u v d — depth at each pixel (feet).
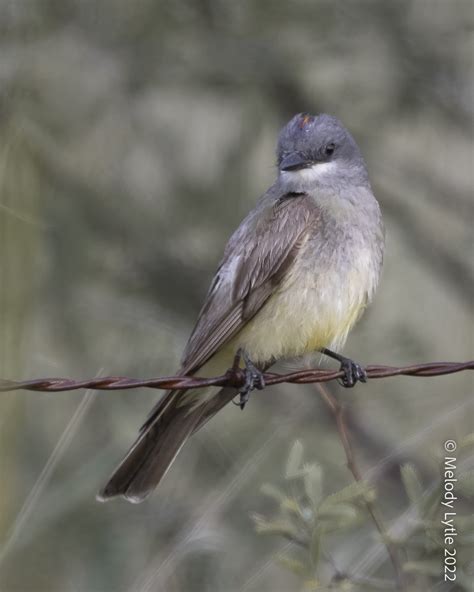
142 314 45.42
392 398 44.75
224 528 36.99
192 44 46.93
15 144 37.50
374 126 48.85
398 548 28.19
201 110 48.37
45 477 31.89
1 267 33.09
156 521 39.42
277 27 46.60
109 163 47.70
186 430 31.42
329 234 32.81
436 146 50.16
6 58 43.60
